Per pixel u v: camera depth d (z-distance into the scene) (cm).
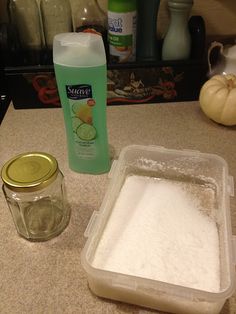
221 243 36
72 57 37
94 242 35
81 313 31
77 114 41
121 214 39
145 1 53
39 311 31
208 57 58
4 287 33
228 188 40
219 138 52
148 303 31
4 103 60
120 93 57
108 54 56
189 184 44
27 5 55
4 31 54
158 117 56
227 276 31
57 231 38
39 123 55
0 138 52
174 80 56
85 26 57
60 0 55
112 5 51
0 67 58
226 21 62
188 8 52
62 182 37
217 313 30
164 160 46
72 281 33
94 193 43
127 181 45
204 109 54
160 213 40
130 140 52
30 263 35
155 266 33
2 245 37
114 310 31
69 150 45
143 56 57
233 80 53
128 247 35
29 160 35
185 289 29
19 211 36
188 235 37
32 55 57
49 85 55
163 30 62
